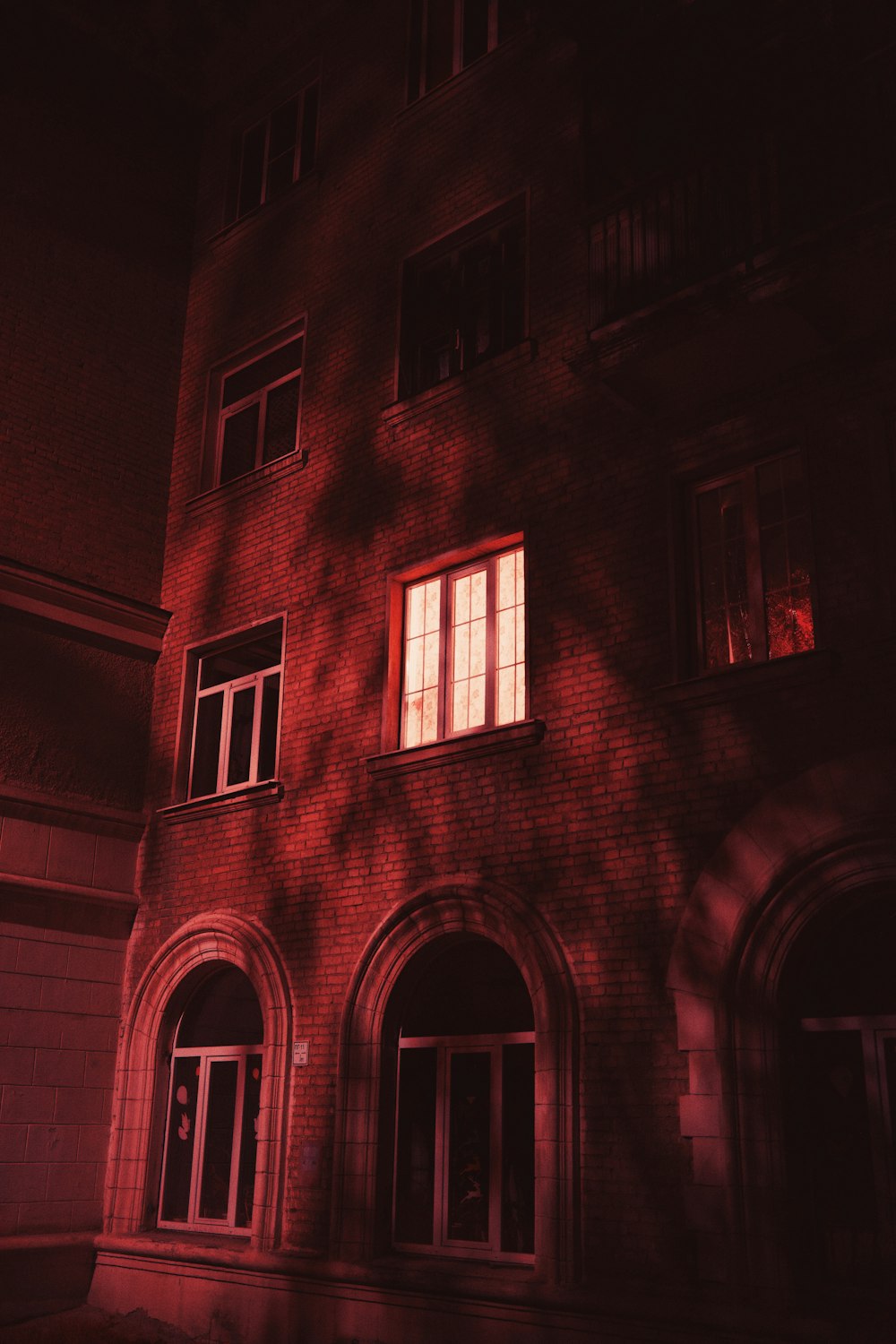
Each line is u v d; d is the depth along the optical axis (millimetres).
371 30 14719
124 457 14711
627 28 10570
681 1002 8727
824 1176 8133
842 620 8727
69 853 12961
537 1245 8938
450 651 11609
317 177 14625
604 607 10219
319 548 12953
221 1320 10734
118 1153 12375
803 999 8539
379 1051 10562
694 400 10016
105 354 14852
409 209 13375
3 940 12188
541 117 12289
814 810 8430
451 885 10383
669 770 9367
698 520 10008
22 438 13766
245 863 12406
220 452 15039
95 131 15461
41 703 13102
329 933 11352
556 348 11344
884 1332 7227
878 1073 8070
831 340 9195
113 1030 12883
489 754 10602
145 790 13852
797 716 8758
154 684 14273
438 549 11750
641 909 9211
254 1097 11867
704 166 9516
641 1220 8508
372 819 11398
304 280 14391
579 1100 9125
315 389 13703
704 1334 7895
